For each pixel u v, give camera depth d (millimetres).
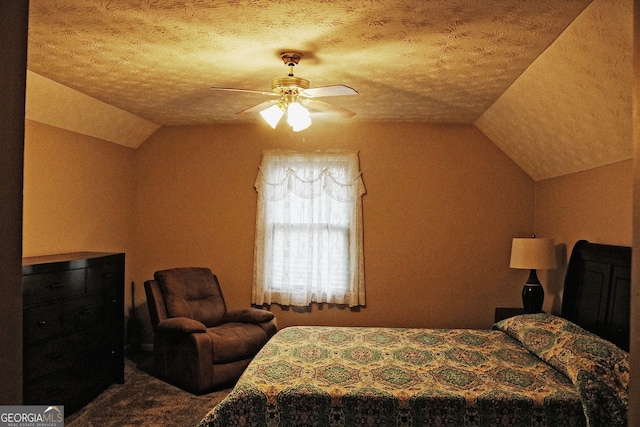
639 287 799
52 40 2693
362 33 2549
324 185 4918
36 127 3791
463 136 4816
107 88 3680
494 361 2850
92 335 3658
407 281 4859
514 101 3639
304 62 3053
